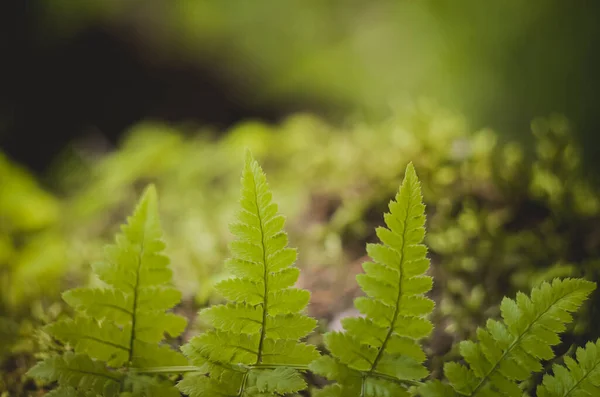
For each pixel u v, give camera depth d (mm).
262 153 625
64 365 340
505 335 340
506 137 587
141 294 344
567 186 450
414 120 506
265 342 344
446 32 1142
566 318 338
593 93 887
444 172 468
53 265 479
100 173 752
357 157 507
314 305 427
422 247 338
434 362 390
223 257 461
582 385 337
